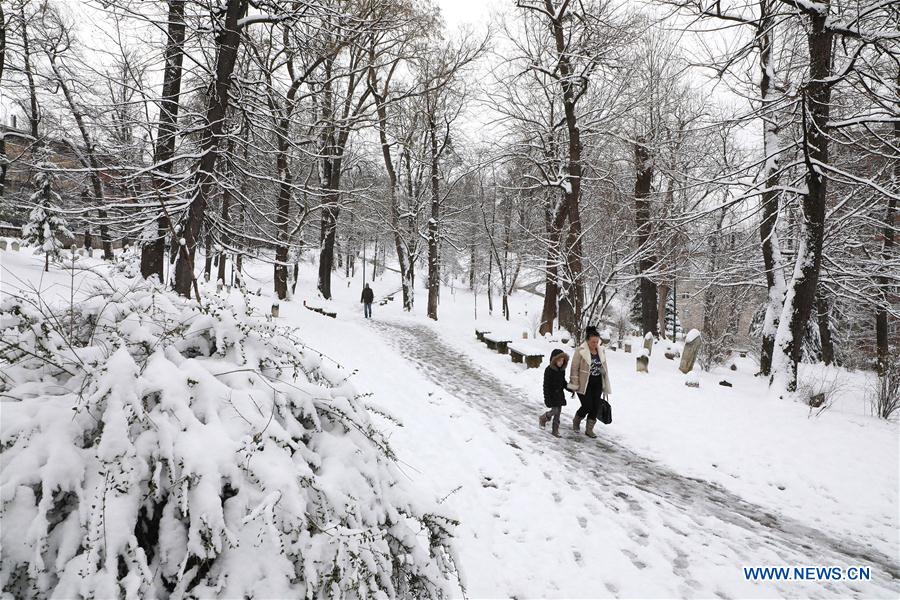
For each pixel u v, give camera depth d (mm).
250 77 11031
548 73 16000
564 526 4477
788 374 9812
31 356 1939
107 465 1582
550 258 18641
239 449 1803
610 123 17938
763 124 12883
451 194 29922
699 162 16484
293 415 2268
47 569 1475
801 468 6180
